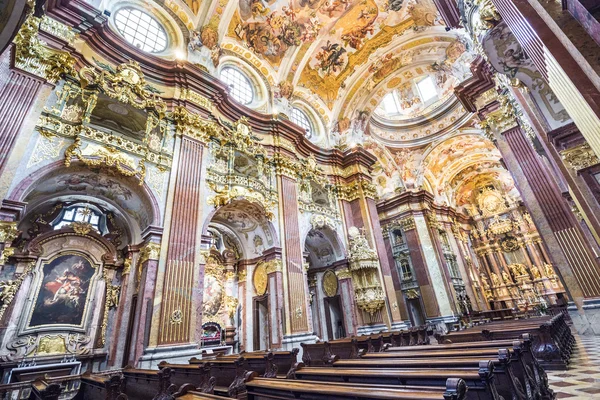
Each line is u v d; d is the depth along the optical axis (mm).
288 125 12898
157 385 3953
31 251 7879
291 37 13758
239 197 10023
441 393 1787
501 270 24766
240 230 12164
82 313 8312
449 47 13797
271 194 11422
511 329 6258
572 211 7801
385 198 20719
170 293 7297
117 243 9422
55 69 6805
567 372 4699
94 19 7719
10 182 5625
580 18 3172
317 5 13055
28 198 7652
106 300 8703
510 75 6172
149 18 10414
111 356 7863
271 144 12328
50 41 6867
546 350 5262
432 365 3033
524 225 24625
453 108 18875
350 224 14164
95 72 7559
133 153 7957
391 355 4203
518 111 8477
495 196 26438
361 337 7719
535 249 23734
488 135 10641
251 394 3080
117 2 9516
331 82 16094
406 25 13898
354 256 12805
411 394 1861
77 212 9000
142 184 7859
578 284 7891
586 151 5871
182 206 8297
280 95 13961
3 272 7441
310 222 12602
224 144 10430
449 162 22984
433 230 19250
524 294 23000
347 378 3105
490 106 10711
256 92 13555
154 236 7645
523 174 9320
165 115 8867
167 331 6938
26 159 6160
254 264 11938
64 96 7055
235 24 12422
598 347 6254
